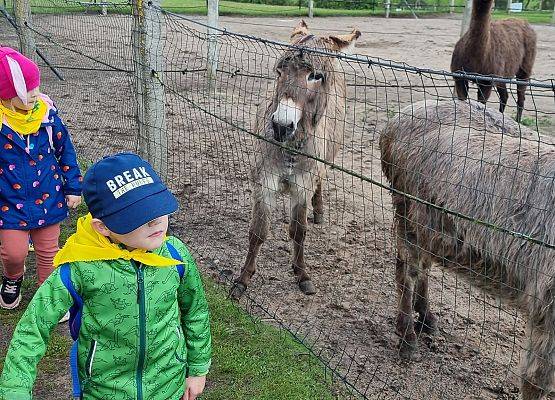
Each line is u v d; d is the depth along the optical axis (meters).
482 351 4.10
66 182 3.82
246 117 8.76
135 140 7.36
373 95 10.41
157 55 4.83
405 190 3.94
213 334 3.99
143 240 2.17
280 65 4.26
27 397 2.05
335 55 3.37
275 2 28.83
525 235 2.97
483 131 3.65
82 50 9.48
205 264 5.02
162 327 2.29
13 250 3.77
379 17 25.20
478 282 3.54
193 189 6.42
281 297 4.64
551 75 13.28
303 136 4.34
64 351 3.75
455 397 3.62
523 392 3.19
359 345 4.08
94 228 2.18
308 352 3.88
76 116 8.60
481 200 3.32
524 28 10.94
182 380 2.43
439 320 4.43
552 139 3.66
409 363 3.93
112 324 2.23
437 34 19.30
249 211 6.05
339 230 5.86
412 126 3.98
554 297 2.91
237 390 3.48
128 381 2.29
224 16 22.91
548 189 3.05
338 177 7.12
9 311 4.11
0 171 3.62
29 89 3.46
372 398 3.54
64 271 2.20
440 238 3.65
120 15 10.91
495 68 9.97
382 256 5.36
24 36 8.05
